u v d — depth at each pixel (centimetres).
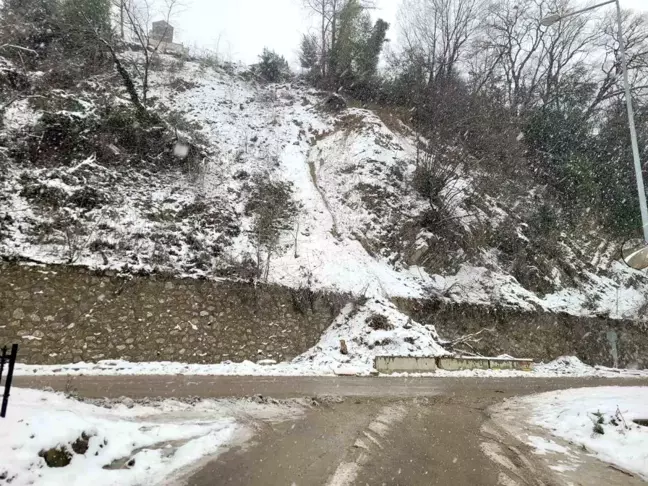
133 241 1456
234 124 2470
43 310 1188
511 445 781
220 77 2941
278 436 724
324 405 945
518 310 2075
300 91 3080
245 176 2061
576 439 835
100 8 2273
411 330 1609
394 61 3444
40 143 1594
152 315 1320
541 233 2673
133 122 1847
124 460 555
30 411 573
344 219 2148
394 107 3094
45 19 2112
